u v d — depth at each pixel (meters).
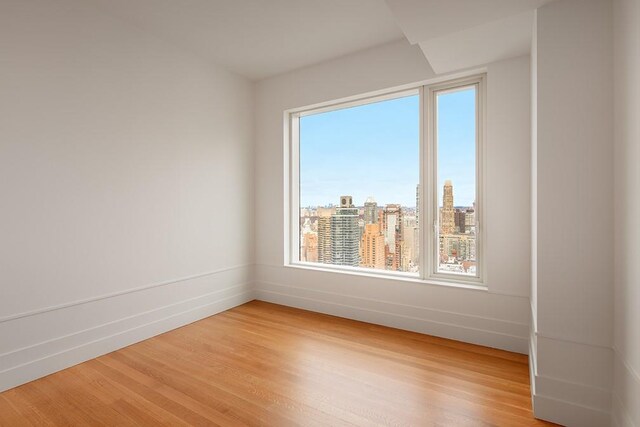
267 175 4.62
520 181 2.99
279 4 2.95
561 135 2.05
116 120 3.11
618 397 1.82
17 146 2.48
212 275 4.11
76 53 2.82
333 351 3.04
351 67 3.89
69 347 2.77
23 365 2.50
